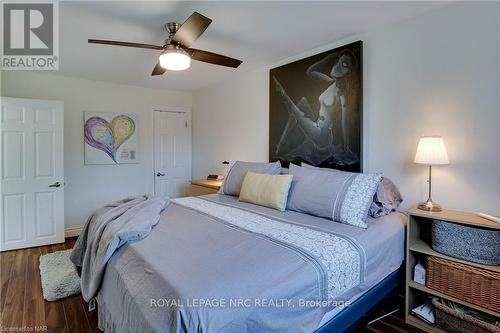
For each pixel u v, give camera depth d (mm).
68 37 2543
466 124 1976
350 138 2578
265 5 2025
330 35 2557
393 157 2365
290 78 3109
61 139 3635
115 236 1580
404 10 2117
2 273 2719
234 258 1331
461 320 1710
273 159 3342
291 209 2330
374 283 1706
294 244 1505
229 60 2453
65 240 3793
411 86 2246
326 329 1422
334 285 1394
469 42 1951
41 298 2264
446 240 1800
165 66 2283
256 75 3648
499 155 1842
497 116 1845
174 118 4906
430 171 2018
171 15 2145
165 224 1911
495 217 1754
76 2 1963
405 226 2031
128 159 4453
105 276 1586
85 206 4129
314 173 2357
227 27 2379
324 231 1754
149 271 1250
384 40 2393
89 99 4109
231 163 3672
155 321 1033
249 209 2365
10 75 3553
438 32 2094
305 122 2961
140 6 2014
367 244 1669
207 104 4656
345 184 2084
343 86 2617
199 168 4906
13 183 3365
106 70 3617
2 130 3293
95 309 2100
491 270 1611
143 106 4590
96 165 4203
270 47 2840
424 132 2182
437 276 1830
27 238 3459
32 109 3447
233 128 4082
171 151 4887
